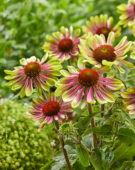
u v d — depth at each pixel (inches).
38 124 35.8
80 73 26.0
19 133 34.8
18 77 28.6
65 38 34.6
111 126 25.9
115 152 27.0
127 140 26.0
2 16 59.1
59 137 26.3
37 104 28.2
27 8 57.6
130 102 25.1
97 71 26.3
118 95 25.7
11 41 53.1
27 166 34.1
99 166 25.4
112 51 26.8
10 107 37.6
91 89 25.5
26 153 34.3
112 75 26.6
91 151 26.9
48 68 28.5
